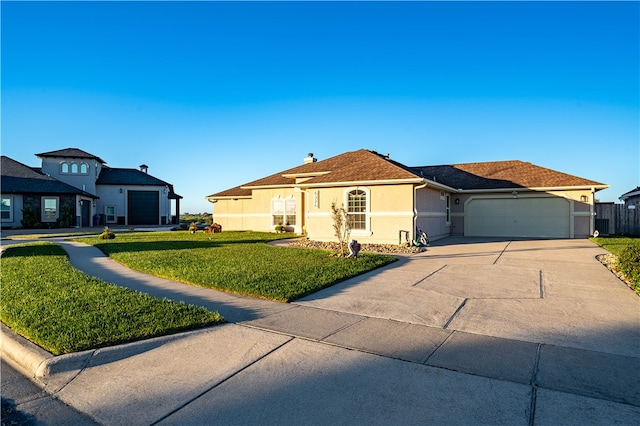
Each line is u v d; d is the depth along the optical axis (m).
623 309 6.05
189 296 6.96
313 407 3.30
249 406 3.33
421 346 4.58
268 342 4.73
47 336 4.62
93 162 36.47
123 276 8.95
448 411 3.22
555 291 7.26
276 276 8.34
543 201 19.38
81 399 3.52
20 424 3.17
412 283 8.03
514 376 3.81
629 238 17.34
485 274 8.98
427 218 17.02
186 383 3.75
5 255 12.34
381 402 3.37
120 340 4.57
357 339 4.81
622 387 3.58
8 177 29.55
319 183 16.62
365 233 15.91
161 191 41.84
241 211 25.02
